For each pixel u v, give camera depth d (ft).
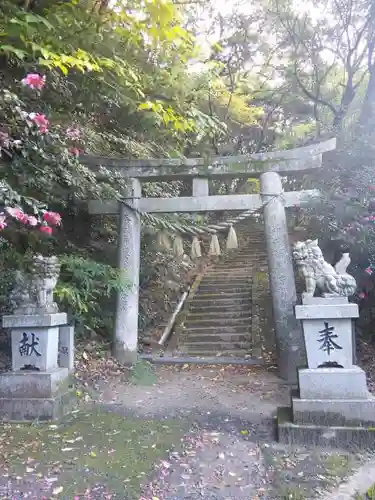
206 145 38.47
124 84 21.56
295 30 39.63
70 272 24.44
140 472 11.78
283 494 10.64
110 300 28.09
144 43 21.68
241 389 20.93
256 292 36.11
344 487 10.94
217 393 20.29
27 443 13.80
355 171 24.13
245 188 50.75
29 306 17.60
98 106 24.54
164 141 32.14
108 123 27.58
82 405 18.15
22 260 20.98
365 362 22.38
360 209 22.68
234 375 23.67
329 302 14.87
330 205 23.24
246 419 16.40
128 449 13.38
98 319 26.73
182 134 32.86
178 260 38.06
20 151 17.66
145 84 22.47
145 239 33.04
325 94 44.27
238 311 33.68
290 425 13.84
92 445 13.70
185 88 23.82
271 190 25.00
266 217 25.02
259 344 28.53
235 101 41.32
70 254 25.67
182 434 14.75
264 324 30.91
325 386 14.07
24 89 17.40
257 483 11.27
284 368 22.75
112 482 11.21
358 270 23.54
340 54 38.73
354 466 12.11
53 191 22.71
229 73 40.68
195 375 23.88
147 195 31.76
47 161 18.44
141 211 26.53
